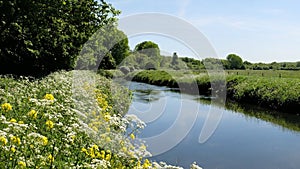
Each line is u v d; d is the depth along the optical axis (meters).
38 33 20.12
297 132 13.97
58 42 24.73
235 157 10.30
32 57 23.33
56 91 11.20
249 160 10.04
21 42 22.25
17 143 4.85
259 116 17.88
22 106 8.16
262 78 26.23
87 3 22.12
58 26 21.67
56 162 5.05
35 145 5.05
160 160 9.06
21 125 5.02
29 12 17.78
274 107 20.70
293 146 11.76
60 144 5.80
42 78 17.11
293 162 10.05
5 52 21.80
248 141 12.26
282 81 23.27
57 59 25.98
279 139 12.78
